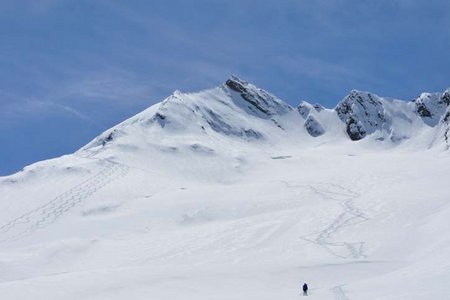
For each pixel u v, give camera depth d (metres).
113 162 118.50
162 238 68.56
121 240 69.56
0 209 93.00
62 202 94.25
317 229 64.38
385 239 57.56
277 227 67.00
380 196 75.56
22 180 109.00
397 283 33.53
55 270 59.19
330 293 33.66
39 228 82.00
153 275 42.34
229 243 63.06
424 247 51.91
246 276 42.56
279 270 44.72
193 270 44.72
